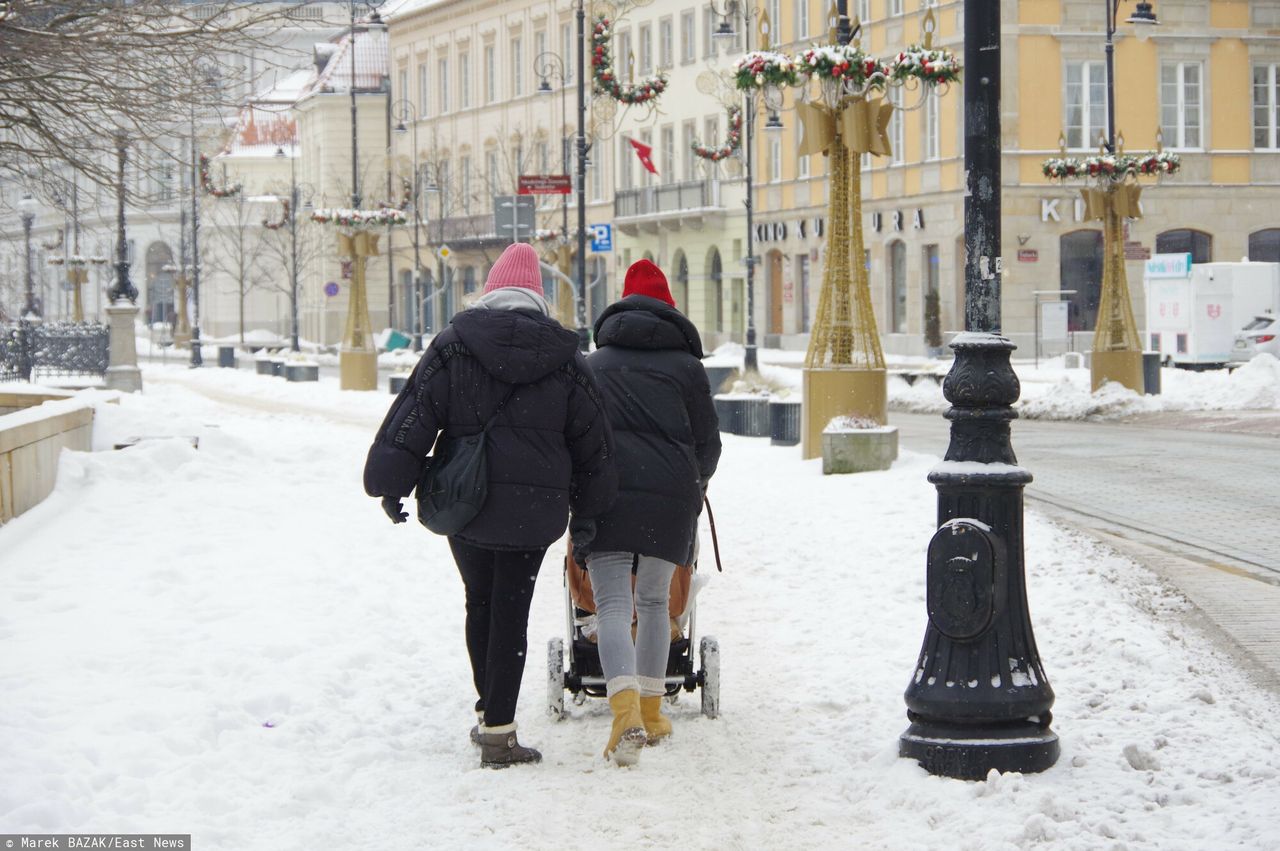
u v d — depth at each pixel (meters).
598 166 128.38
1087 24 91.06
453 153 146.12
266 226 142.38
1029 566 19.42
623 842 10.42
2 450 23.39
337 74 157.75
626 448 12.66
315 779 11.73
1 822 10.28
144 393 67.25
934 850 10.09
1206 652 15.37
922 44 34.66
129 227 192.38
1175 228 92.50
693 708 14.06
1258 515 26.31
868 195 101.19
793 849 10.26
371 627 17.14
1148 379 56.66
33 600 18.02
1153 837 10.09
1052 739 11.65
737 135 77.31
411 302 155.88
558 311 88.62
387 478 11.96
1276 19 93.50
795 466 34.47
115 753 11.88
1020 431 47.72
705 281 117.44
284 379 86.44
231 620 17.09
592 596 13.69
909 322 97.81
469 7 141.50
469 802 11.34
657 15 118.44
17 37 25.05
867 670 15.05
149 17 27.22
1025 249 90.56
